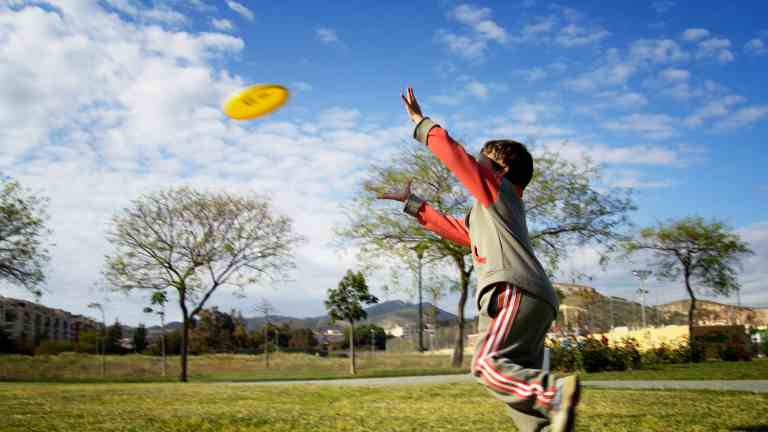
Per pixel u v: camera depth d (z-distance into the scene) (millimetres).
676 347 22203
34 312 85438
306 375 27297
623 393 7844
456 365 27734
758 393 7816
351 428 4820
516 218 2781
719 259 28531
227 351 66500
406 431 4609
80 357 44469
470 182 2754
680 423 4809
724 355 22516
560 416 2238
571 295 25531
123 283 26625
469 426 4816
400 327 100000
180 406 7074
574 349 18078
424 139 2828
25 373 36719
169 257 26812
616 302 32469
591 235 27234
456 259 27625
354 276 30453
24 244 28500
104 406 7066
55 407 6918
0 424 5160
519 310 2588
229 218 27688
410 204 3367
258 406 7035
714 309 39719
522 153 3043
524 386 2381
